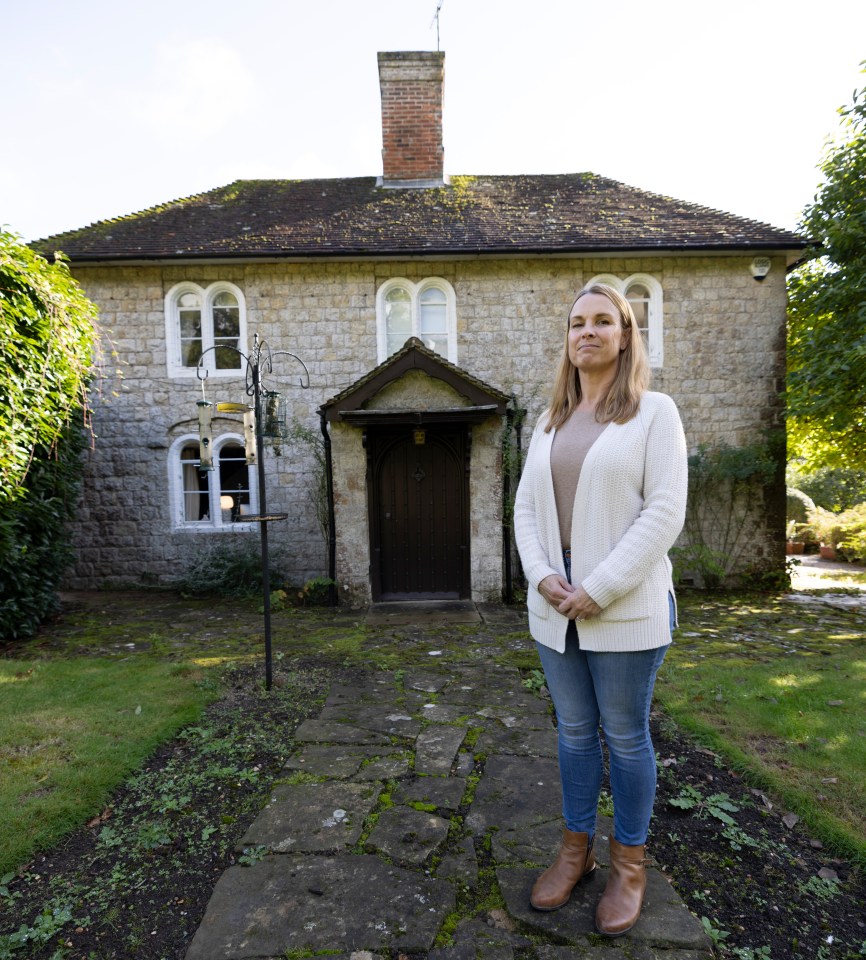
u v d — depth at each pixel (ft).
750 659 15.35
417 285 27.63
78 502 27.40
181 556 27.58
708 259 27.68
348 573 22.76
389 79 31.76
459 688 13.08
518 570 25.57
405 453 23.84
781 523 27.76
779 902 6.41
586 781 6.05
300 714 11.69
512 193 31.89
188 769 9.42
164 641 17.93
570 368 6.21
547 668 6.05
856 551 36.83
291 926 5.96
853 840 7.18
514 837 7.38
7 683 13.35
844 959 5.65
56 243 27.40
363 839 7.43
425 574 24.02
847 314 23.16
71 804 8.18
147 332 27.43
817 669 14.11
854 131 23.52
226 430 27.63
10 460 15.92
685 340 27.81
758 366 27.84
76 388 19.40
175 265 27.04
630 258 27.45
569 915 5.98
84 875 6.95
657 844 7.41
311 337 27.45
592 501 5.48
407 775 9.07
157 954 5.80
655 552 5.16
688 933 5.75
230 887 6.56
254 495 27.84
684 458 5.46
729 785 8.80
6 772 9.07
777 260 27.66
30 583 19.01
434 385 22.65
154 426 27.61
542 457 6.08
